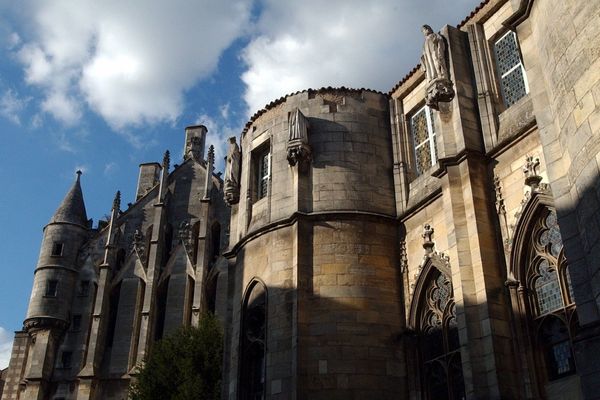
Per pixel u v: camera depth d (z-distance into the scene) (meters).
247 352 23.25
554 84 13.47
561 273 16.34
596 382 10.91
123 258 54.81
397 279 22.50
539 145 17.69
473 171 18.95
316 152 24.36
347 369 20.53
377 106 25.78
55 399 48.91
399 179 24.17
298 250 22.33
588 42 12.12
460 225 18.56
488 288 17.22
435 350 20.52
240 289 24.52
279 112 26.23
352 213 22.95
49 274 53.12
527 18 15.37
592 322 11.41
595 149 11.59
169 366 37.22
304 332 21.11
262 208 25.08
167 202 55.81
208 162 54.84
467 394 16.61
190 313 49.56
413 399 20.47
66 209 56.69
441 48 21.28
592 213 11.55
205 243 50.88
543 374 16.17
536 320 16.70
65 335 51.75
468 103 20.34
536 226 17.36
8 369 51.28
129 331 50.09
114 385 47.81
